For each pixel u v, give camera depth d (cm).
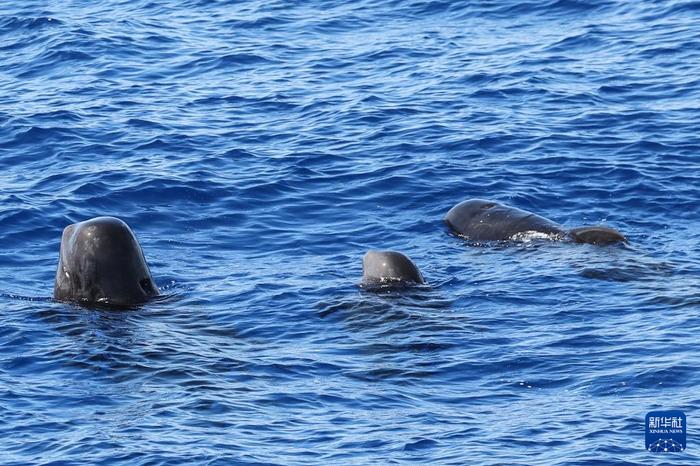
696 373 6788
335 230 9850
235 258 9306
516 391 6756
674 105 12269
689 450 5919
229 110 12619
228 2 16950
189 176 10788
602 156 11100
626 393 6619
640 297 8075
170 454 5988
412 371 7056
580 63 13700
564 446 6003
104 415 6475
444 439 6131
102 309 8069
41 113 12419
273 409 6538
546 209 10188
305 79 13575
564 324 7681
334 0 16838
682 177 10606
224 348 7444
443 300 8194
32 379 6969
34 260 9188
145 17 16150
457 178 10744
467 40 14862
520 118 12062
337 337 7631
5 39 15312
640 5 15700
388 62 14100
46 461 5975
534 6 16000
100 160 11244
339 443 6106
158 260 9231
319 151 11369
